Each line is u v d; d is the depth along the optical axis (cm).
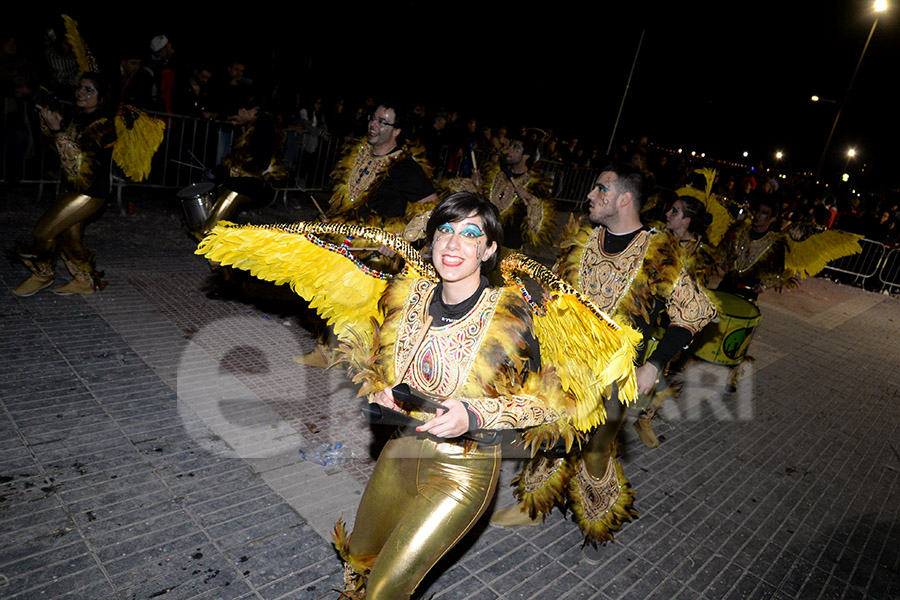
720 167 2159
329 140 1005
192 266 612
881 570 353
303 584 260
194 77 881
